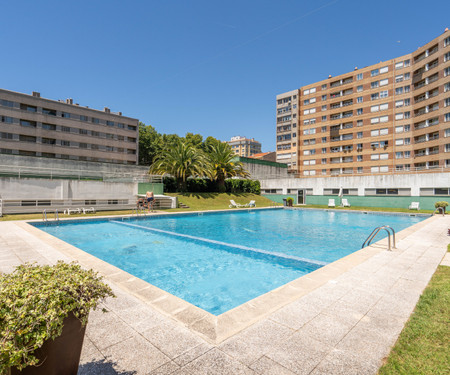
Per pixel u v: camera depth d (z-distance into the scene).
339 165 53.09
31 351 1.85
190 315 3.98
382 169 47.66
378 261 7.38
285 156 63.25
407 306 4.39
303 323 3.76
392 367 2.77
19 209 19.64
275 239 13.74
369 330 3.59
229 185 41.78
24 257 7.61
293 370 2.73
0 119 44.53
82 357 2.91
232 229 16.98
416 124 44.25
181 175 33.88
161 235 14.45
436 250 8.80
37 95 49.00
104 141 57.09
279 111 65.19
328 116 55.06
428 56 42.19
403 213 25.09
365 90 50.22
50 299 1.95
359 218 23.47
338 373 2.69
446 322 3.75
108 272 6.09
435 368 2.74
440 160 39.94
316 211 30.39
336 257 10.18
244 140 149.62
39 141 48.47
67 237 13.87
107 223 18.25
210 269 8.64
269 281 7.59
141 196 26.28
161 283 7.43
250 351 3.07
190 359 2.90
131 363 2.81
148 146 64.38
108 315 3.96
